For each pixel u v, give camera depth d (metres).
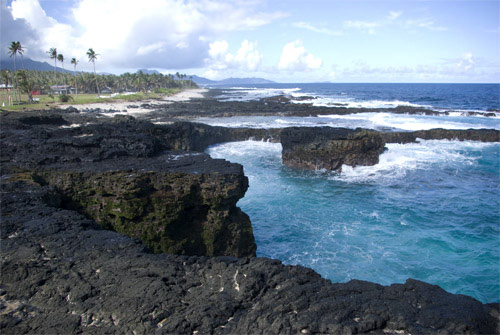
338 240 21.94
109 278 9.86
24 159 19.81
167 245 18.00
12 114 57.06
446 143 48.09
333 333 7.40
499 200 27.97
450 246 20.77
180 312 8.48
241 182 19.38
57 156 20.67
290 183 33.53
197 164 20.95
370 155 37.50
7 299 9.17
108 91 156.38
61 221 13.52
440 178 33.94
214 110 83.69
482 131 49.53
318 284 9.41
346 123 61.62
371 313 8.05
